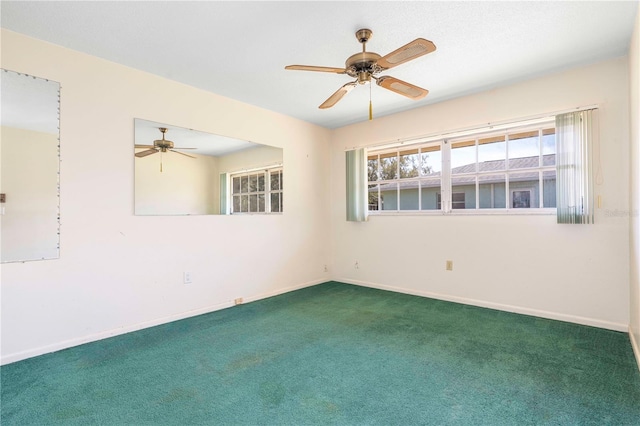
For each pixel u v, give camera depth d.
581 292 2.96
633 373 2.04
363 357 2.32
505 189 3.52
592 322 2.89
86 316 2.62
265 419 1.63
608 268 2.82
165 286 3.11
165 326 2.99
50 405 1.75
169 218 3.14
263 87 3.33
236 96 3.59
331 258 4.95
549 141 3.24
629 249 2.71
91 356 2.35
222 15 2.12
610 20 2.21
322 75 3.05
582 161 2.88
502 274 3.41
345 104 3.84
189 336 2.74
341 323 3.04
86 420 1.63
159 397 1.83
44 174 2.43
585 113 2.87
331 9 2.07
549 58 2.76
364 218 4.50
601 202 2.83
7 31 2.28
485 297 3.52
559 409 1.69
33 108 2.38
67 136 2.53
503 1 2.01
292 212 4.39
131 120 2.88
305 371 2.12
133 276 2.90
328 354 2.38
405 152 4.26
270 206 4.10
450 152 3.84
